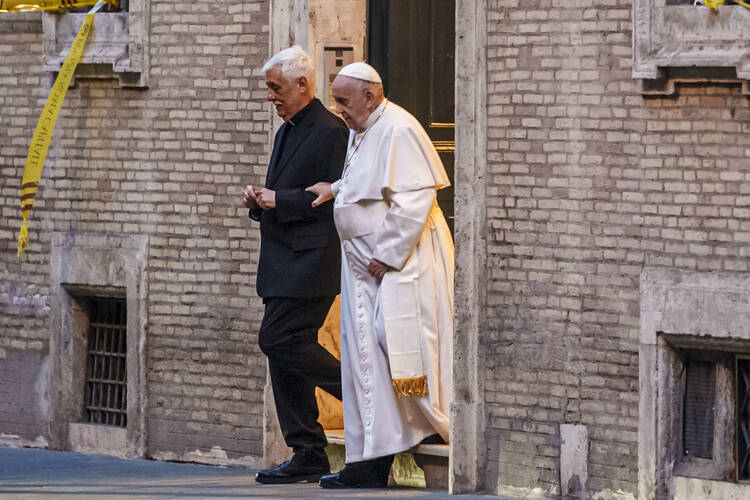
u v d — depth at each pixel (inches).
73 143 1569.9
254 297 1476.4
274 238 1363.2
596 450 1256.2
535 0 1277.1
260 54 1471.5
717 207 1194.0
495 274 1301.7
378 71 1503.4
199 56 1499.8
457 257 1310.3
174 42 1510.8
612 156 1243.2
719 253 1194.0
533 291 1283.2
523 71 1283.2
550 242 1274.6
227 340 1491.1
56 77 1578.5
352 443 1332.4
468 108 1304.1
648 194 1226.6
